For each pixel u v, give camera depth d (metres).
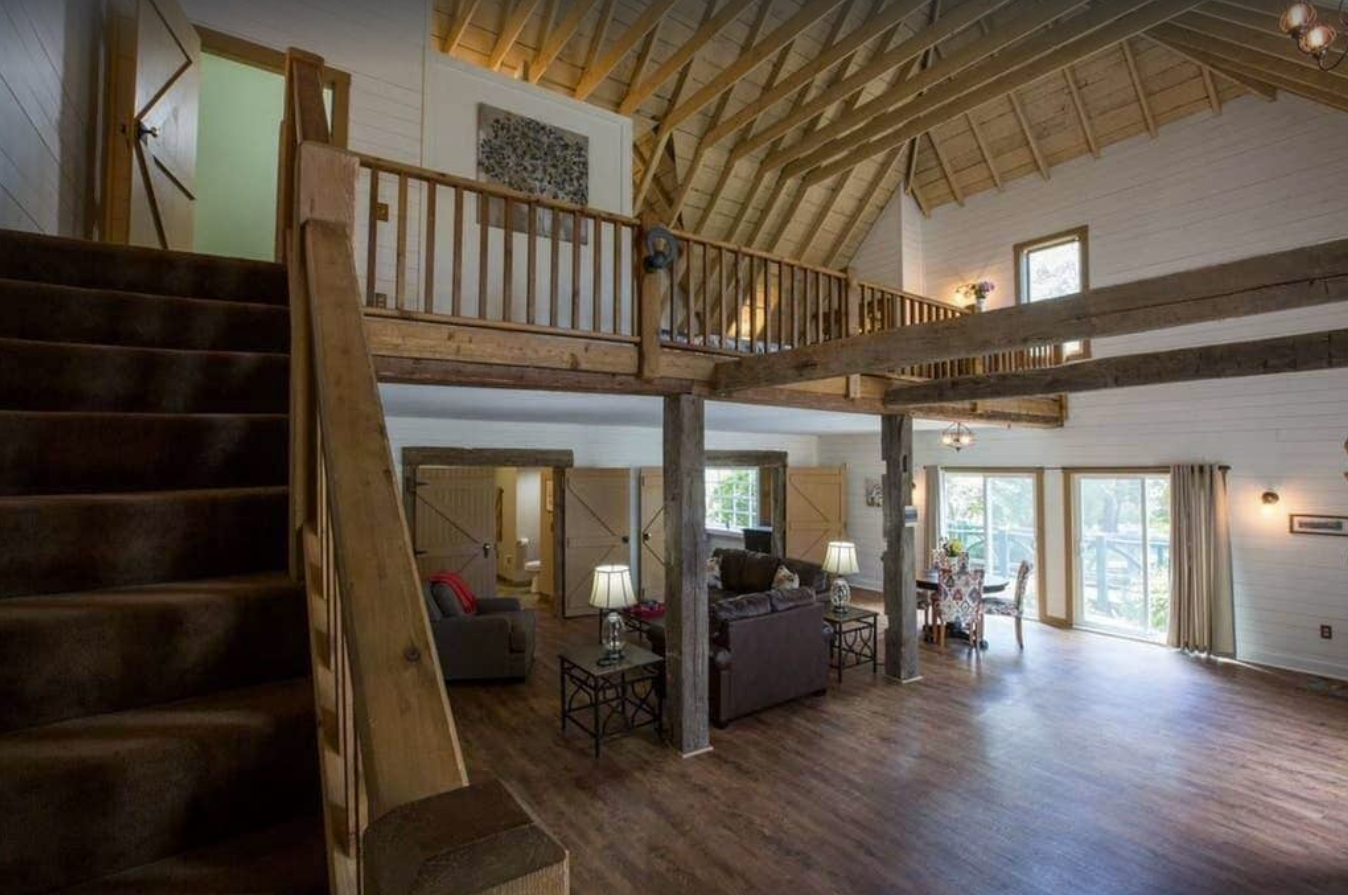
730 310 9.28
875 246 9.83
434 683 0.75
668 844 3.52
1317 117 6.44
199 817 1.22
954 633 7.77
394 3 5.18
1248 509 6.86
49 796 1.10
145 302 2.26
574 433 8.88
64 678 1.30
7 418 1.69
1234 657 6.86
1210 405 7.13
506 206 3.65
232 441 1.97
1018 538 8.92
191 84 3.77
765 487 11.05
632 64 6.58
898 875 3.26
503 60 6.16
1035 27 5.47
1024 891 3.14
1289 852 3.46
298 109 1.71
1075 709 5.43
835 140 7.90
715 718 5.07
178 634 1.41
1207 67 6.71
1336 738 4.87
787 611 5.45
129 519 1.59
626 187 6.34
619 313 4.14
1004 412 7.48
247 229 5.90
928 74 6.32
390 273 5.08
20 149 2.30
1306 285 2.15
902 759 4.52
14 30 2.24
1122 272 7.75
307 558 1.47
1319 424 6.44
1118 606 7.87
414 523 7.90
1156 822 3.74
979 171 8.86
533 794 4.04
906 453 6.18
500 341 3.64
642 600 8.68
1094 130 7.82
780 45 5.88
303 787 1.32
